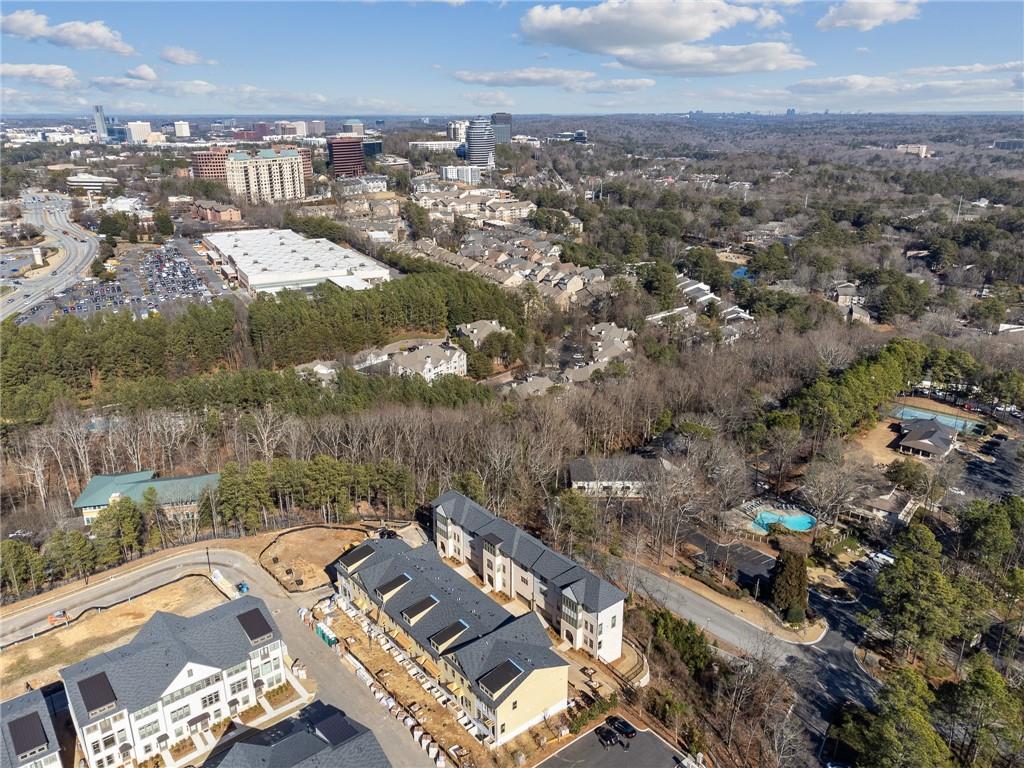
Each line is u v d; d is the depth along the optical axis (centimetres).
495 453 12706
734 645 9625
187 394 15200
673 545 11888
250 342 19962
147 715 7462
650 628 9688
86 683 7325
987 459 15125
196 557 11325
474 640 8306
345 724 7125
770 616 10244
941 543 11531
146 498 11588
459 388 16612
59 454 13812
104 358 17400
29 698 7394
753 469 14212
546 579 9612
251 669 8219
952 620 9006
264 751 6600
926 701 7919
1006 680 8244
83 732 7081
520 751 7575
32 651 9112
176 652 7788
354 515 12581
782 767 7531
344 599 10100
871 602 10694
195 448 14625
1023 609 10094
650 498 12544
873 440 15875
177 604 10106
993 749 7319
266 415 14362
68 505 12938
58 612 9912
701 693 8662
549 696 8025
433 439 13938
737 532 12319
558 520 11781
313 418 14425
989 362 18612
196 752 7575
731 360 18300
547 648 8256
